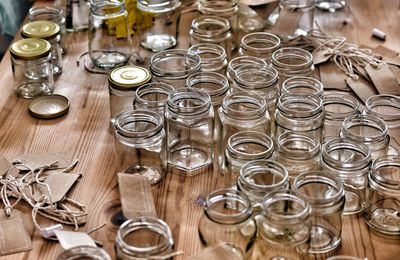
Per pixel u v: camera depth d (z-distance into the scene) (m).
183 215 1.23
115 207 1.25
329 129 1.38
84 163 1.34
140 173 1.30
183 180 1.31
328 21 1.78
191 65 1.46
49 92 1.54
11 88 1.55
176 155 1.35
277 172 1.16
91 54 1.63
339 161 1.22
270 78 1.41
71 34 1.76
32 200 1.25
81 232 1.18
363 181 1.24
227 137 1.30
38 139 1.41
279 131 1.32
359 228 1.22
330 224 1.18
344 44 1.64
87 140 1.40
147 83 1.40
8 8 2.01
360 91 1.52
